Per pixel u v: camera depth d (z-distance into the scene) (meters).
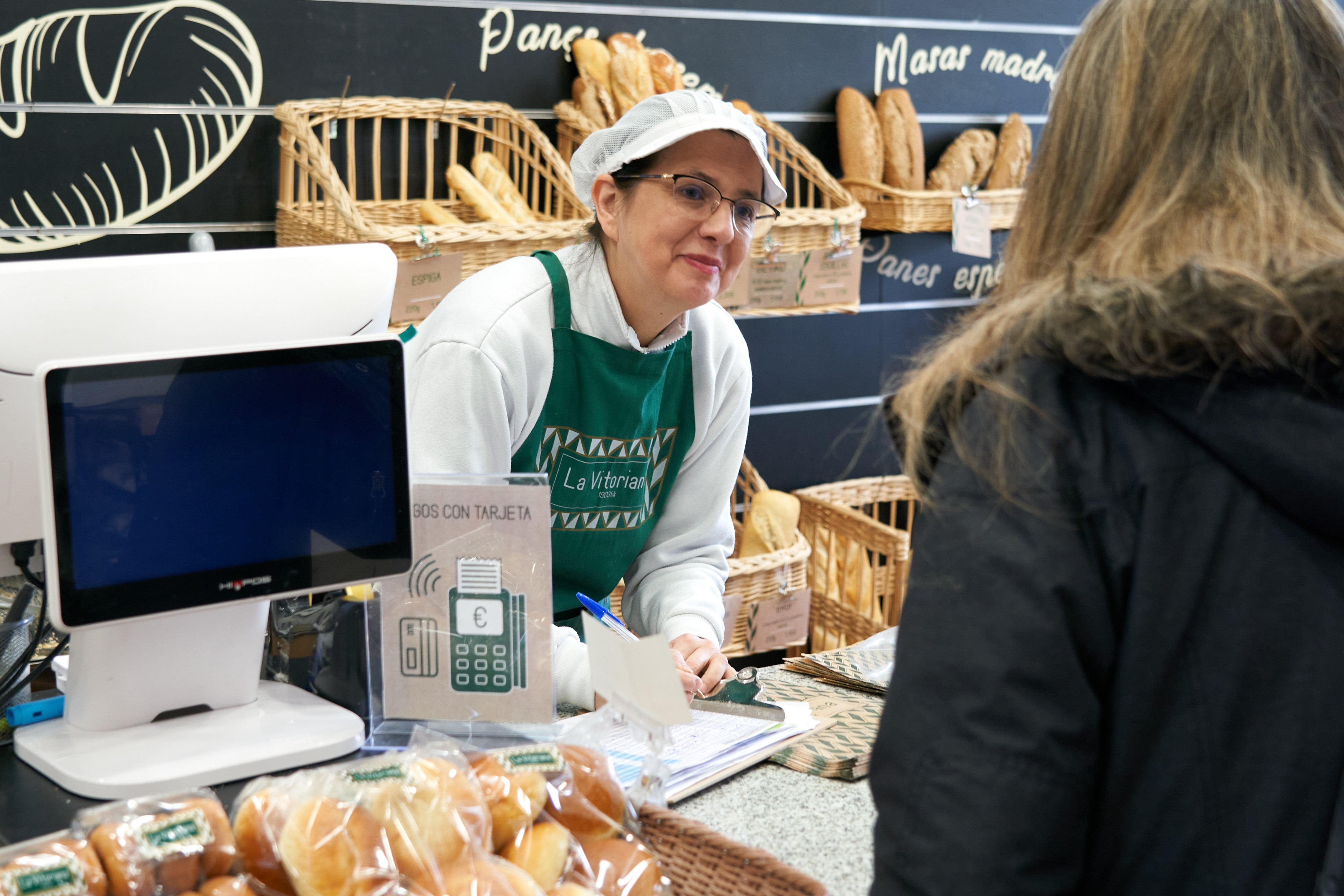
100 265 1.16
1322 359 0.63
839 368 3.61
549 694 1.18
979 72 3.63
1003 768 0.64
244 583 1.10
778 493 3.08
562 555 1.69
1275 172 0.69
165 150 2.58
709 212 1.48
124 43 2.50
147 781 1.04
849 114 3.28
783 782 1.26
